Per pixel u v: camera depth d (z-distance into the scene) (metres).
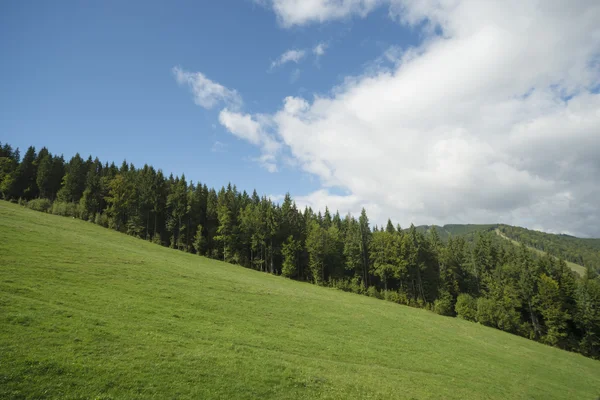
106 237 77.38
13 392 15.89
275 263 114.44
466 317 92.88
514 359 53.34
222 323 35.44
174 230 113.00
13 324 22.31
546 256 116.25
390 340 45.06
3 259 36.72
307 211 152.75
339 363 31.64
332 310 55.16
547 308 90.88
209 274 60.72
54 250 46.25
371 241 118.00
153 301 36.72
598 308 87.81
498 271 109.69
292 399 21.38
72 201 115.50
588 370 62.12
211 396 19.48
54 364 18.81
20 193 120.25
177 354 23.92
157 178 120.50
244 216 115.81
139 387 18.72
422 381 31.98
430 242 125.38
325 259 113.12
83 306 29.69
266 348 31.14
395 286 112.94
